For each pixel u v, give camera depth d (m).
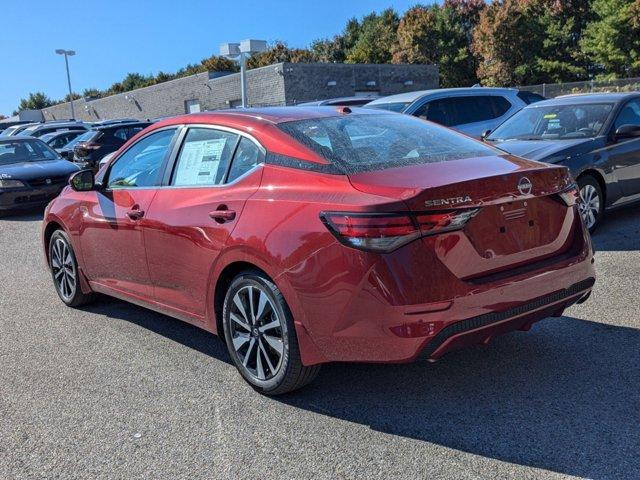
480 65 46.34
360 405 3.64
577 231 3.80
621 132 7.34
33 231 10.70
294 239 3.35
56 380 4.21
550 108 8.23
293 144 3.71
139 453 3.24
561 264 3.59
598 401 3.51
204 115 4.42
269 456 3.15
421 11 49.47
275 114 4.16
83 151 17.66
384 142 3.89
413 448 3.15
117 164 5.13
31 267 7.83
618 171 7.36
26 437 3.46
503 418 3.39
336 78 32.41
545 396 3.61
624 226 7.62
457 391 3.75
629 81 29.58
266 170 3.74
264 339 3.70
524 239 3.46
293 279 3.36
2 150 13.29
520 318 3.40
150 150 4.78
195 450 3.24
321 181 3.43
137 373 4.27
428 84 36.22
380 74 34.06
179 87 38.81
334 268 3.19
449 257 3.15
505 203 3.36
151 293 4.62
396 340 3.09
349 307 3.16
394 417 3.48
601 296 5.20
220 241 3.78
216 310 4.03
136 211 4.56
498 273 3.34
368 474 2.94
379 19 57.50
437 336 3.11
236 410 3.66
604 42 39.66
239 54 20.42
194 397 3.85
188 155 4.38
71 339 5.02
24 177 12.18
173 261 4.25
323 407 3.64
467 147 4.04
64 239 5.69
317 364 3.50
